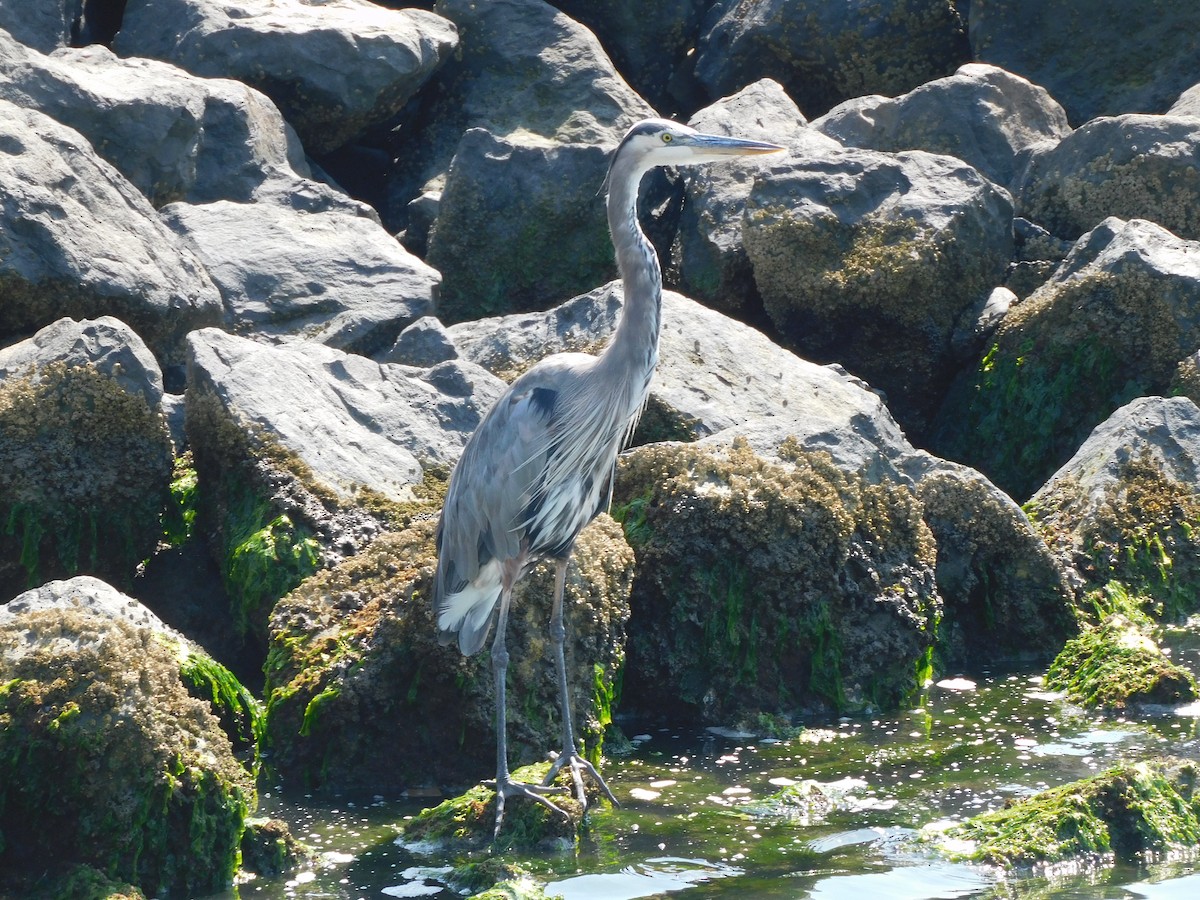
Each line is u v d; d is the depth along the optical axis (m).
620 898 8.65
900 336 18.23
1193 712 11.73
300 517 12.40
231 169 19.27
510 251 20.27
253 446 12.73
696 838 9.56
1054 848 9.16
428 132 23.42
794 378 15.09
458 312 20.44
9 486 12.21
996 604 13.45
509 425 10.31
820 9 25.30
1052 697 12.31
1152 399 14.98
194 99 18.72
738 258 19.17
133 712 8.78
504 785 9.62
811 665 12.21
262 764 10.81
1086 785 9.58
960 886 8.78
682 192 20.81
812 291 18.27
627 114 23.06
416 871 9.10
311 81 21.16
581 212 20.16
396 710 10.77
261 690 12.10
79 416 12.47
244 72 20.92
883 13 25.11
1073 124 24.47
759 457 12.84
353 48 21.27
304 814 10.12
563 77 23.25
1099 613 13.61
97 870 8.58
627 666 12.19
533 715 10.93
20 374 12.60
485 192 20.19
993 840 9.30
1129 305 16.81
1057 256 19.25
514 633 11.05
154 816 8.77
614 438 10.60
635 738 11.70
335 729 10.65
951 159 19.06
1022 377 17.34
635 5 26.25
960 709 12.10
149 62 19.83
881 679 12.33
